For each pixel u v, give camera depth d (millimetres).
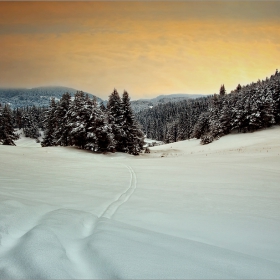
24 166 11453
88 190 6328
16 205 3684
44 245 2305
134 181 8398
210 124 60719
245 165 13812
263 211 4926
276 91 54781
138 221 4012
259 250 3113
